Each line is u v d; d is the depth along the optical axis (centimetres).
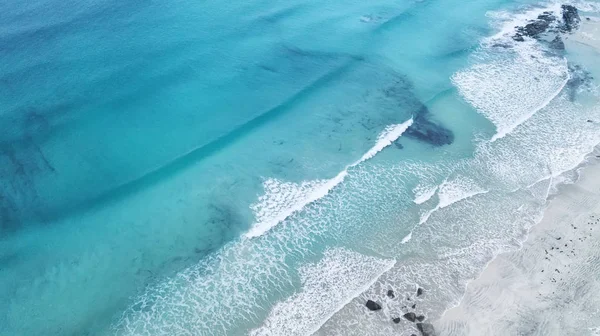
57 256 2347
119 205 2581
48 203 2575
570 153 2934
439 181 2755
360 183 2739
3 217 2497
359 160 2870
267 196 2650
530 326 2038
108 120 3055
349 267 2305
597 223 2495
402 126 3103
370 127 3095
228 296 2192
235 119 3123
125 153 2867
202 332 2059
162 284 2239
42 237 2423
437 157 2903
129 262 2327
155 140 2956
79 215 2525
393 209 2595
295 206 2602
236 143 2948
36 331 2061
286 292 2202
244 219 2530
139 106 3167
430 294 2173
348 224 2517
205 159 2842
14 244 2389
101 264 2316
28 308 2139
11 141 2869
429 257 2344
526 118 3195
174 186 2684
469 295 2166
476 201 2636
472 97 3378
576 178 2770
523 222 2509
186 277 2269
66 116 3050
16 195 2603
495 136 3048
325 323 2069
